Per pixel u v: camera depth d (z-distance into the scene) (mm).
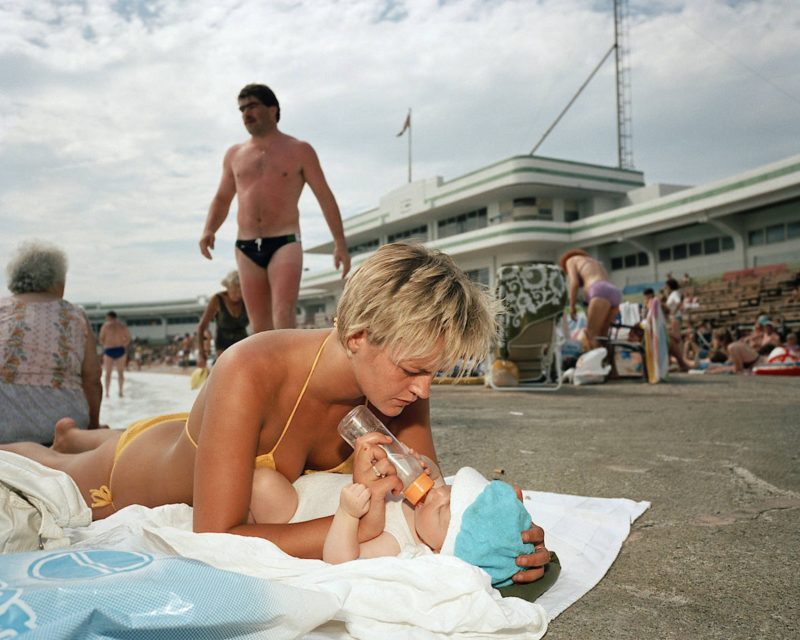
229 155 5051
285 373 1750
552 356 8492
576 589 1684
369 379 1569
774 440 3957
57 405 3393
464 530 1665
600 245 34031
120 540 1536
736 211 26391
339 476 1964
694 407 5918
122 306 75312
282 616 1071
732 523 2266
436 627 1344
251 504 1821
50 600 914
